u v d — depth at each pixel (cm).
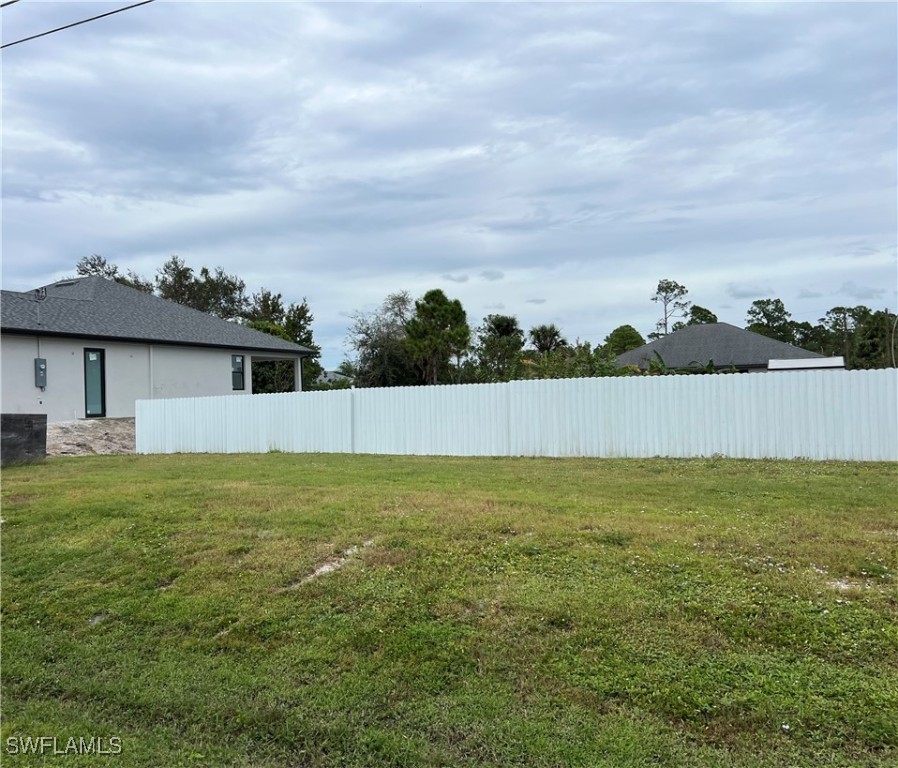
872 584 461
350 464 1223
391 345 3231
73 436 1839
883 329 4219
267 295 4869
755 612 419
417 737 334
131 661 441
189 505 780
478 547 566
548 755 312
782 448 1155
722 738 314
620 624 415
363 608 467
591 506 720
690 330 3269
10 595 557
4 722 385
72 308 2316
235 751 341
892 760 293
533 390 1354
